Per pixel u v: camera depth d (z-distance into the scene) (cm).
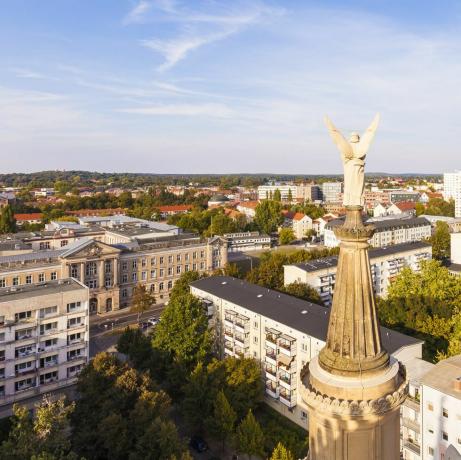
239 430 5562
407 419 5366
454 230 19650
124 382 5453
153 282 12756
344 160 1261
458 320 7562
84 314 7669
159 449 4712
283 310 7275
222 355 8219
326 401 1195
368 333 1241
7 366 6906
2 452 4125
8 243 12594
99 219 18238
